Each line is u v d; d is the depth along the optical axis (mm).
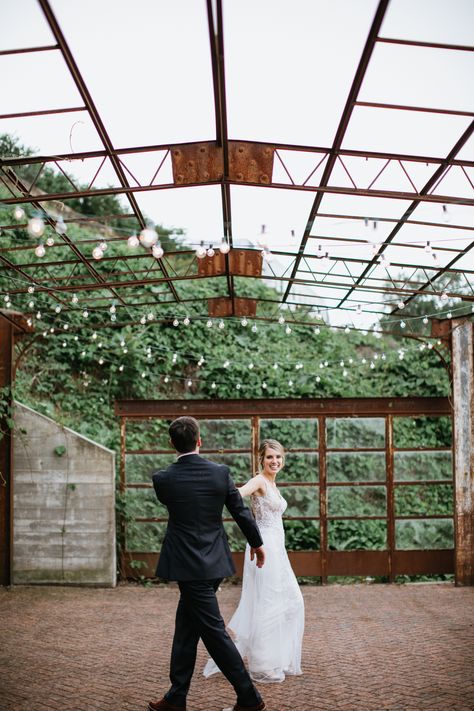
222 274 9438
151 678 5348
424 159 6469
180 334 13789
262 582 5254
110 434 12617
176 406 11148
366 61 5180
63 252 13875
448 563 10969
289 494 11133
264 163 6590
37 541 10484
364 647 6383
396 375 13789
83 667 5715
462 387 10547
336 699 4734
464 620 7730
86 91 5676
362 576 11312
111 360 13312
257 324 14375
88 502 10508
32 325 10602
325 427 11203
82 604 8938
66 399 13141
